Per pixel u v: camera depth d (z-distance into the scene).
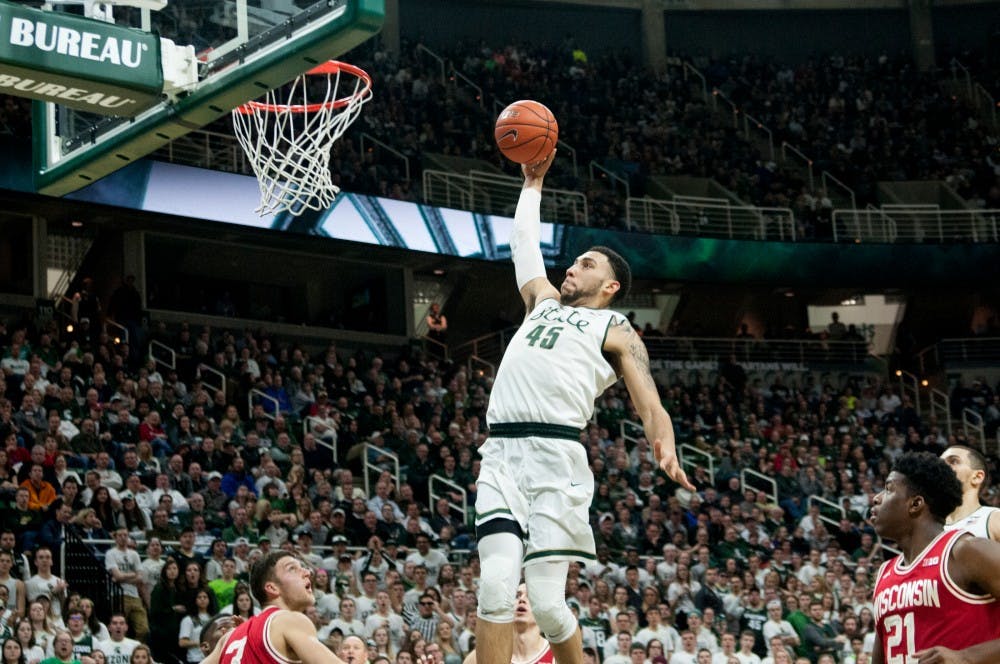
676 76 32.12
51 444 14.49
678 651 14.08
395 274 25.03
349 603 12.93
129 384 17.19
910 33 33.72
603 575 15.61
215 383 19.48
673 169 28.67
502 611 4.05
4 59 7.98
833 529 19.92
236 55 8.69
